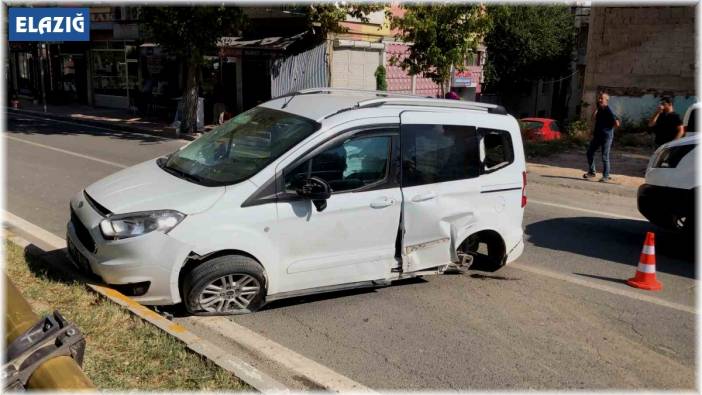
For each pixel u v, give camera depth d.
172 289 4.41
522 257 6.79
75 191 9.12
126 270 4.33
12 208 7.89
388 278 5.24
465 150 5.51
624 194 10.65
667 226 7.16
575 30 33.00
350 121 4.93
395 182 5.12
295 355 4.18
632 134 18.09
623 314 5.25
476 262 6.32
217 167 4.89
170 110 21.83
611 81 19.92
